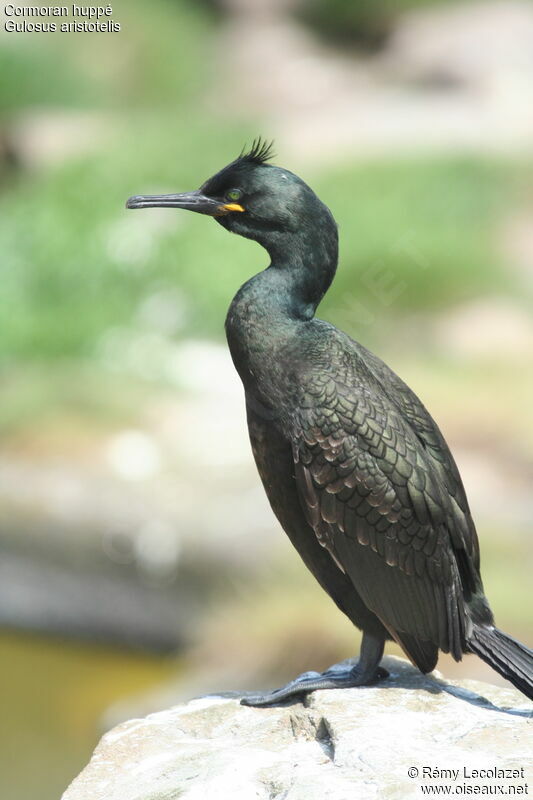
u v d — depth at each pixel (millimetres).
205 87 32750
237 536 13500
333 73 32656
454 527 6473
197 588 13406
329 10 35500
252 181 6598
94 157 25047
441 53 31531
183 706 6770
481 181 24031
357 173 24141
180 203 6758
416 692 6520
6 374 17672
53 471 14523
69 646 13547
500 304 20281
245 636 12086
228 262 21781
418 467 6340
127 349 18844
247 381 6520
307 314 6621
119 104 31797
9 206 24141
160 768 6039
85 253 22141
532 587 12016
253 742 6230
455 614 6457
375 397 6375
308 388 6328
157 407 16422
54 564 13961
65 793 5914
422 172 23984
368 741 5855
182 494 14133
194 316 20562
